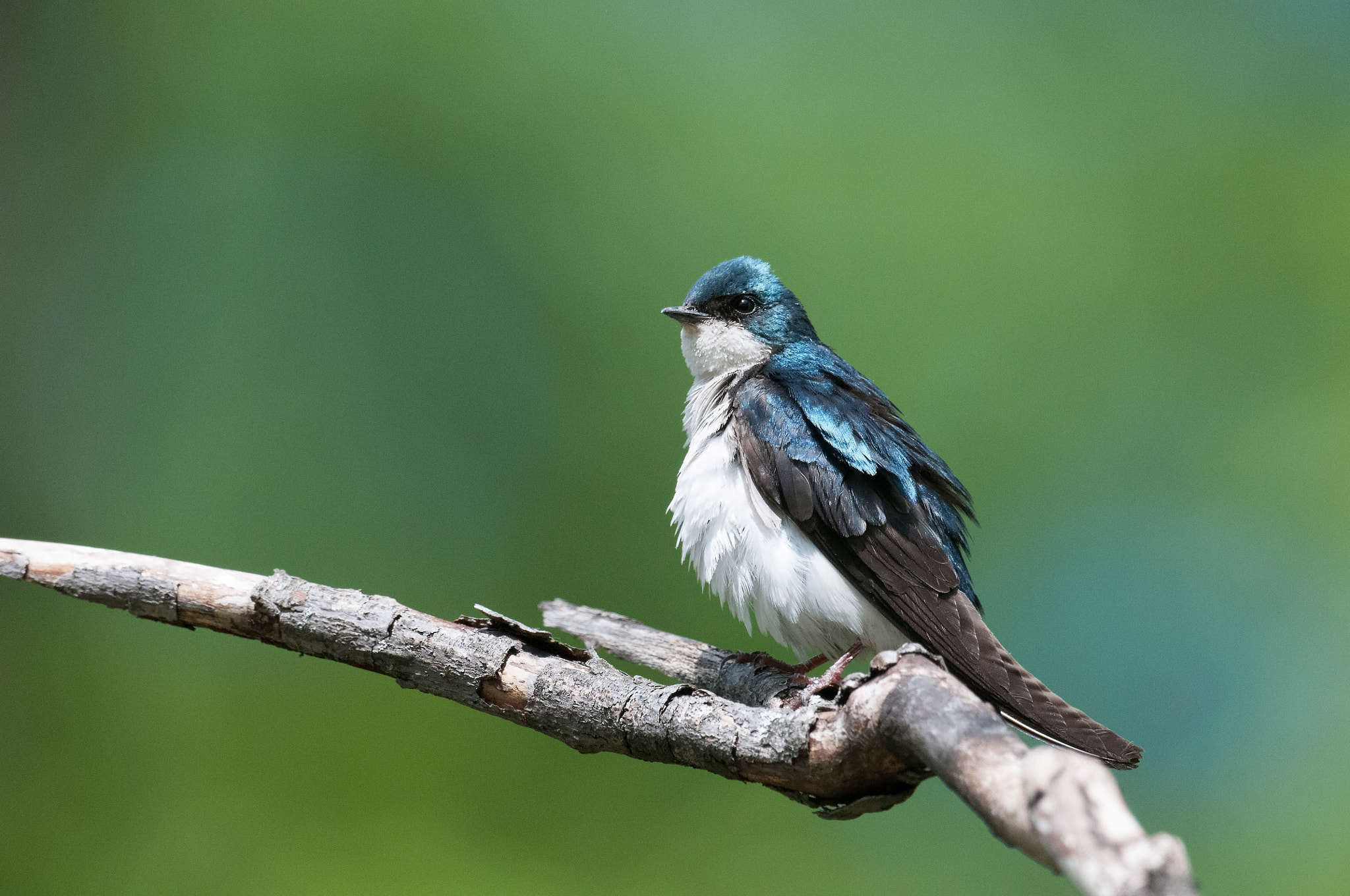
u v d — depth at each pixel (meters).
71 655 12.98
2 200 16.31
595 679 6.05
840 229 14.77
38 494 15.49
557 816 11.77
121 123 16.50
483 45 16.22
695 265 14.91
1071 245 14.93
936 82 15.75
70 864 11.84
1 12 16.41
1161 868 3.37
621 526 14.16
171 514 15.09
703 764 5.71
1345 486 14.04
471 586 14.32
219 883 11.40
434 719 12.17
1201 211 15.41
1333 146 15.58
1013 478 14.27
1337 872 12.65
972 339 14.46
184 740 12.45
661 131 15.63
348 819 11.68
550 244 15.57
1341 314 14.70
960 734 4.31
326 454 15.21
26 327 16.09
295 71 16.30
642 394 14.64
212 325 15.89
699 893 11.52
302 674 12.50
